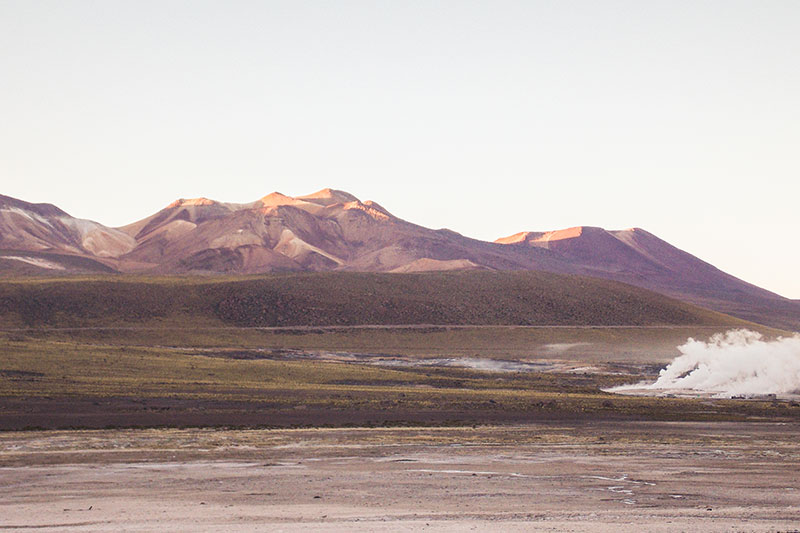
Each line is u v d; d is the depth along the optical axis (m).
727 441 72.94
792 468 54.16
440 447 66.06
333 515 35.16
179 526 32.16
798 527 32.06
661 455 61.47
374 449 64.38
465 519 33.94
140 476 49.09
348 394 131.00
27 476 48.97
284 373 171.50
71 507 37.56
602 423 93.31
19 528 31.91
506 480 47.78
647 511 36.47
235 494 42.00
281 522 33.12
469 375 199.12
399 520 33.59
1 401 106.75
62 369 157.75
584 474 50.72
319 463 55.91
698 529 31.36
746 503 39.34
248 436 73.25
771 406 122.50
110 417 92.50
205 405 109.19
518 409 110.88
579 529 31.17
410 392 138.12
